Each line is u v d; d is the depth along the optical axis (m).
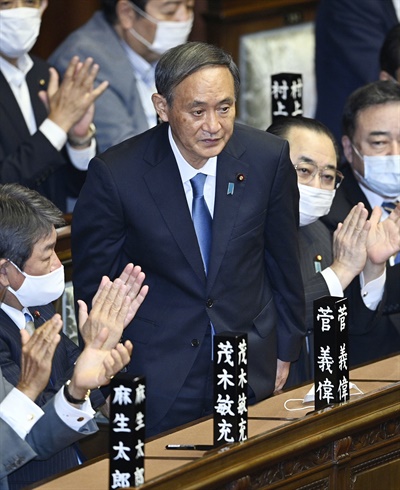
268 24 26.72
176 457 10.90
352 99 15.41
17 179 15.98
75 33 19.09
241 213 12.52
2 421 10.77
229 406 10.82
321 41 21.05
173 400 12.60
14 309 11.74
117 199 12.34
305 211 14.09
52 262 11.62
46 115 17.19
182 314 12.59
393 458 12.14
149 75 19.59
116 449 10.05
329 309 11.58
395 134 15.08
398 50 18.00
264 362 12.89
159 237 12.39
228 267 12.52
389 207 15.48
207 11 26.36
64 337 12.38
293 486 11.21
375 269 14.42
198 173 12.47
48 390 11.76
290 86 16.50
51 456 11.05
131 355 12.73
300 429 11.16
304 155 13.98
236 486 10.64
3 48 16.80
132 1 19.03
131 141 12.66
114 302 11.52
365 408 11.74
